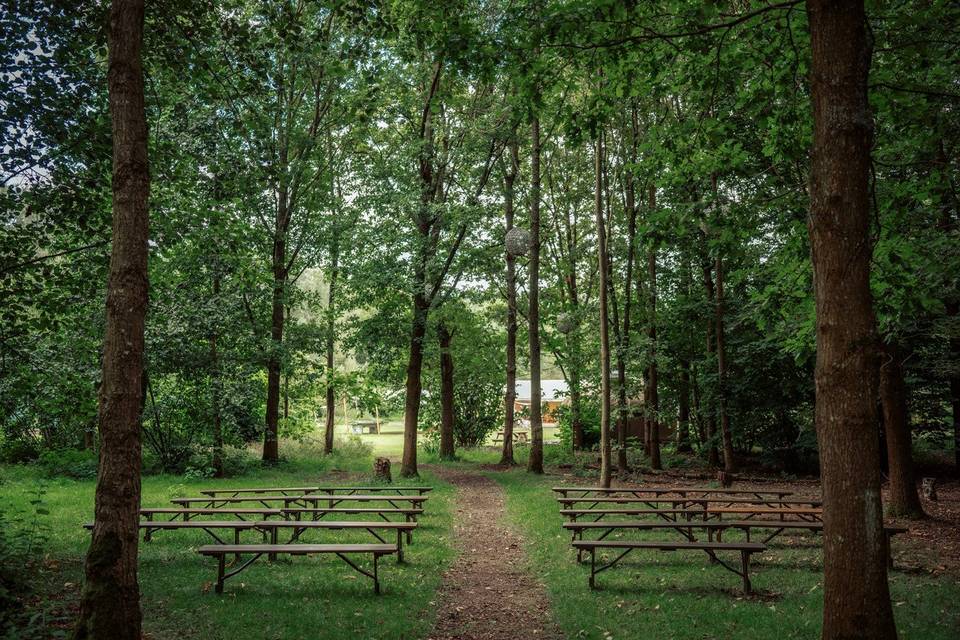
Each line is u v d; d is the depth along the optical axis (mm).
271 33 8461
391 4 7879
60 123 7988
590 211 24750
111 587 4902
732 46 7145
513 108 7445
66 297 8727
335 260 22688
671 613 6355
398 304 20109
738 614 6191
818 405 4297
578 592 7281
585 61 7207
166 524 8102
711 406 20500
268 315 22828
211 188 9555
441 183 20484
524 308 25125
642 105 17094
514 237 15516
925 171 8570
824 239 4277
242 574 7770
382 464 16891
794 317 9328
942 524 11102
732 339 20359
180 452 18844
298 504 12297
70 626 5461
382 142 20672
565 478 18734
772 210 9023
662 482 17391
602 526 8188
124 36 5344
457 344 25141
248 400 18766
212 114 11156
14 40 7730
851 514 4070
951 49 7430
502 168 21062
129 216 5250
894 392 11930
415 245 18203
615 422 20266
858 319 4156
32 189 8195
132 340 5176
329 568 8219
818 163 4363
